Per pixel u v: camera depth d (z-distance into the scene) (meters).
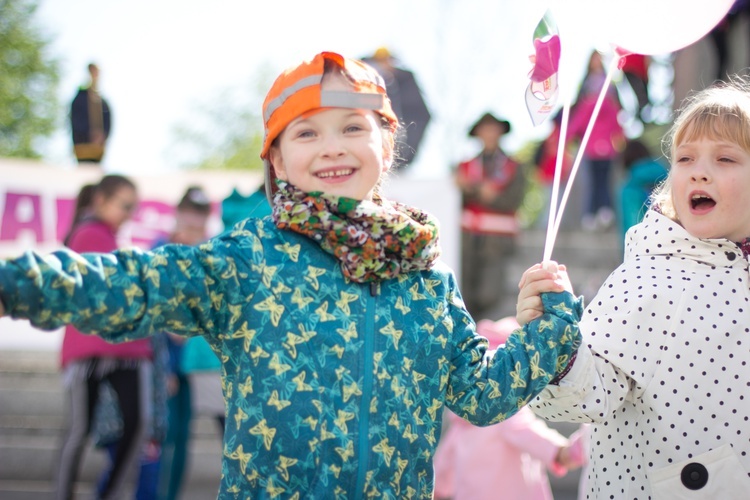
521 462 4.92
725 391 2.80
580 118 10.67
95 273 2.29
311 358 2.48
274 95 2.67
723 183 2.85
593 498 2.97
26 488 7.22
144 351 5.85
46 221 9.12
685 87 10.92
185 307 2.44
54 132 30.73
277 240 2.57
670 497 2.78
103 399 5.77
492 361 2.69
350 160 2.61
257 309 2.49
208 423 7.86
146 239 9.09
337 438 2.45
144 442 5.86
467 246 10.00
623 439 2.90
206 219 6.70
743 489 2.75
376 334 2.54
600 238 12.05
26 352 8.95
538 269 2.75
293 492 2.44
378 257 2.54
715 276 2.89
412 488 2.55
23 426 7.84
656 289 2.87
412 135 9.61
